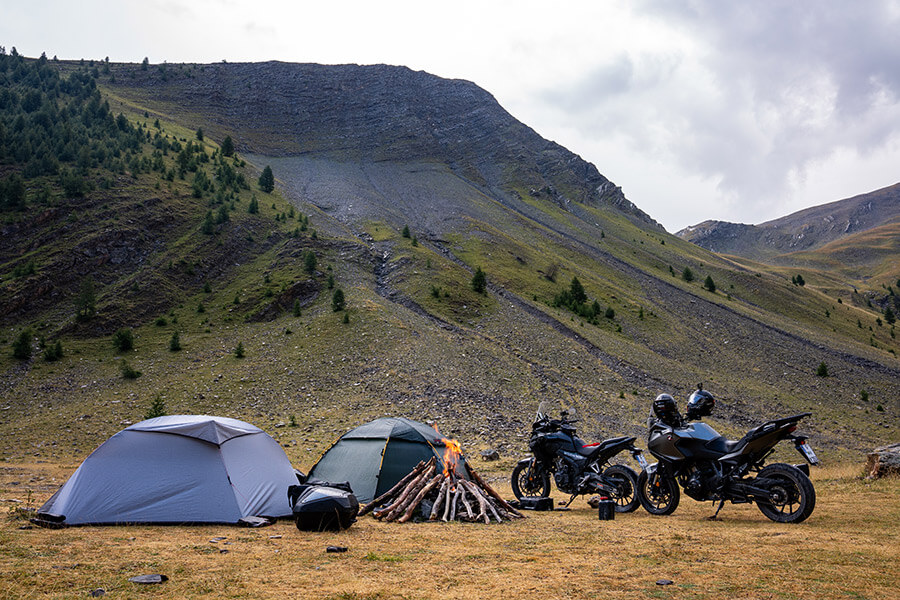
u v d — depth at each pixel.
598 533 7.88
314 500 8.48
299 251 108.31
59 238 96.06
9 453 36.53
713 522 8.81
